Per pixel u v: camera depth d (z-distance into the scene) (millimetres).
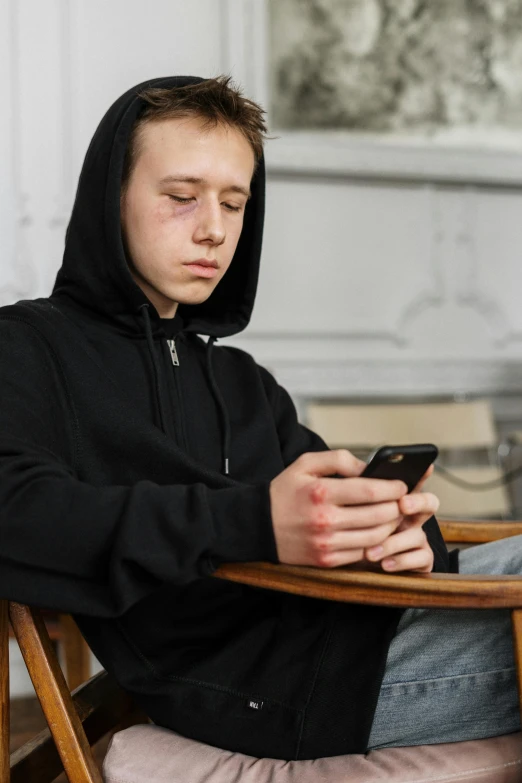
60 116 2975
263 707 900
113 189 1042
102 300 1107
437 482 2982
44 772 990
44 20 2947
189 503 790
